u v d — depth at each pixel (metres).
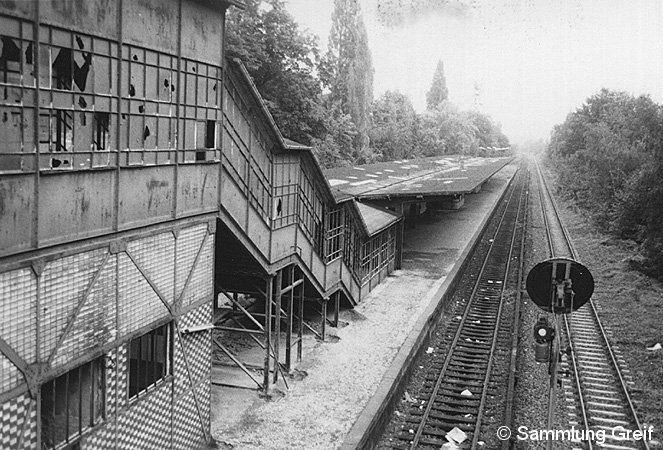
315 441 12.08
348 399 14.03
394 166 48.44
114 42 8.69
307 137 35.09
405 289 24.39
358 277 21.80
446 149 100.81
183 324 10.93
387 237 26.44
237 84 12.09
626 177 36.84
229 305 20.11
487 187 67.69
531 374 16.17
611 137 42.59
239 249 12.98
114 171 8.81
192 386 11.38
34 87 7.43
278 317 14.70
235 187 12.21
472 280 28.12
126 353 9.41
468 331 20.36
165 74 9.84
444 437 12.94
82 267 8.34
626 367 16.62
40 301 7.68
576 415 13.80
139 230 9.50
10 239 7.19
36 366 7.65
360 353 17.05
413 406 14.68
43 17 7.47
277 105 32.16
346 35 51.28
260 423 12.77
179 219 10.49
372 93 63.66
